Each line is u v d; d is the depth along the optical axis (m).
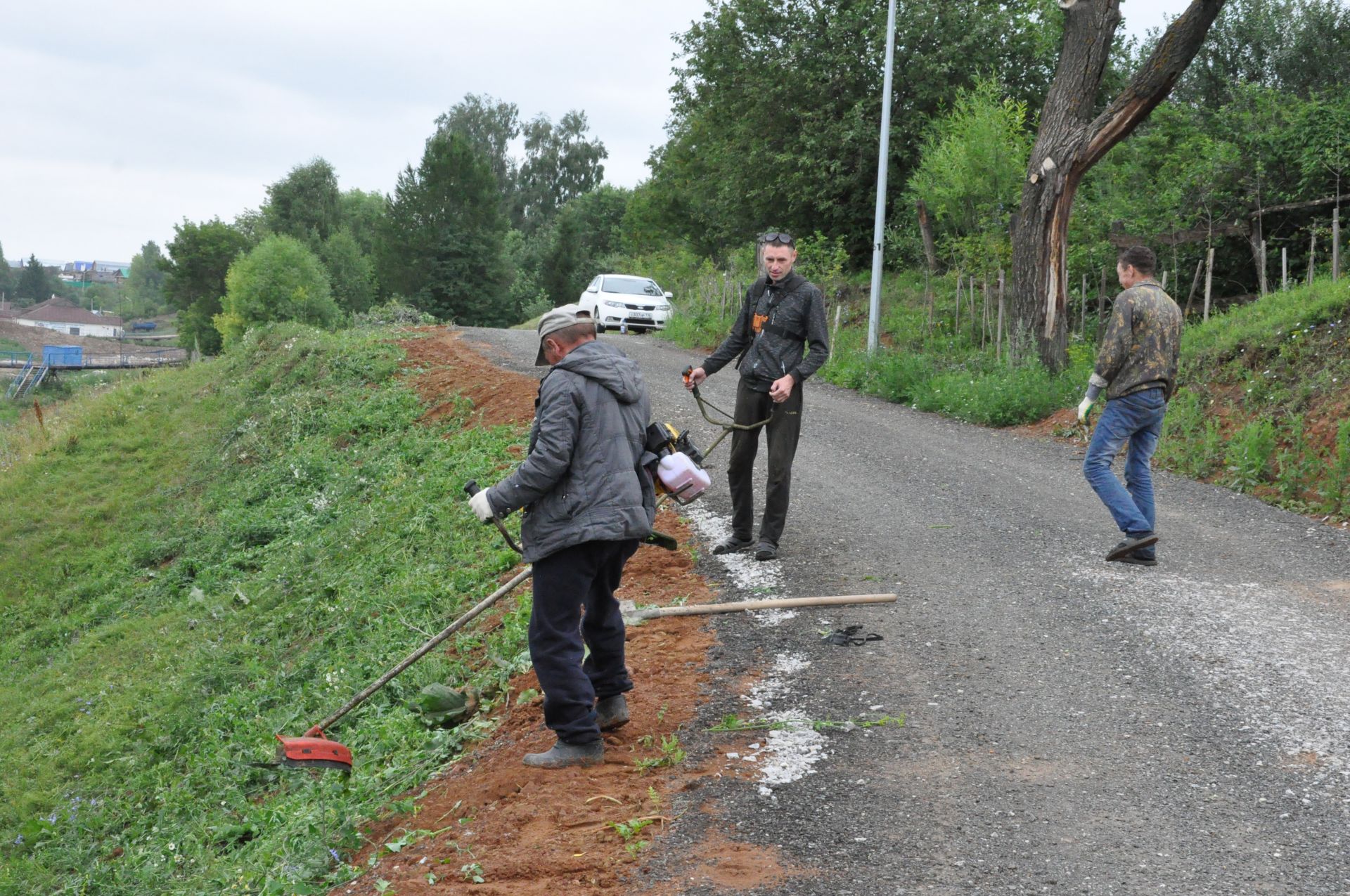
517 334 22.27
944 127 21.38
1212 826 3.42
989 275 18.66
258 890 4.23
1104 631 5.31
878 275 17.23
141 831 6.85
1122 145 20.06
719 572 6.60
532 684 5.41
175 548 14.41
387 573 9.64
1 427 24.48
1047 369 13.84
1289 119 15.39
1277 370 10.23
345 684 7.17
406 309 26.23
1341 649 5.01
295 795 5.55
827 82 25.62
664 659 5.23
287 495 14.35
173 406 21.62
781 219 28.19
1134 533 6.49
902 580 6.28
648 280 26.42
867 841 3.38
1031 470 9.64
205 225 74.44
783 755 4.06
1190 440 9.88
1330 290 11.10
